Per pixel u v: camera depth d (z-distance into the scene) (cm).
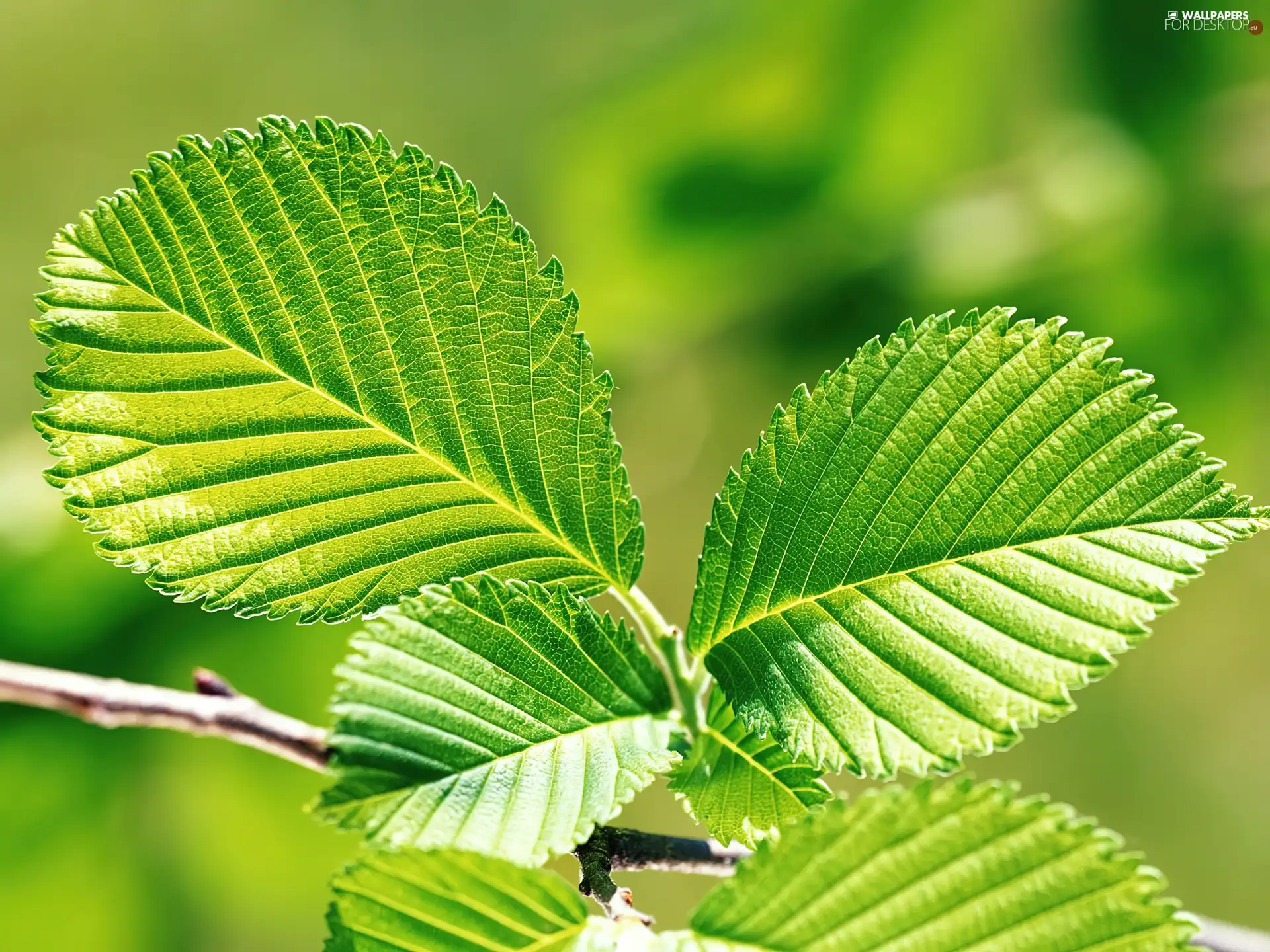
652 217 116
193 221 48
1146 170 104
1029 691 48
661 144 115
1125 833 157
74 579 82
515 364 49
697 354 118
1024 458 48
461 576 49
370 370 49
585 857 50
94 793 88
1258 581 156
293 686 84
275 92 165
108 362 48
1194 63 104
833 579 49
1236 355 102
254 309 48
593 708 48
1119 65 105
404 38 159
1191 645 160
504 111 149
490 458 49
